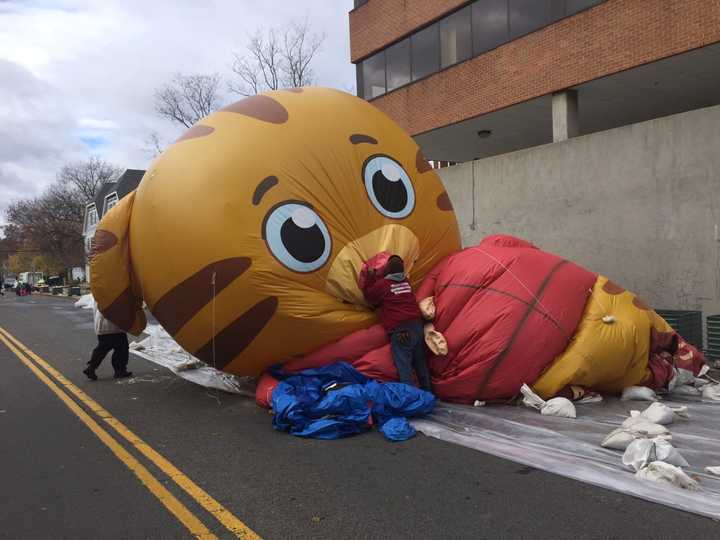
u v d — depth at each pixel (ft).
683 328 28.60
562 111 46.68
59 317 67.56
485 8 52.13
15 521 12.32
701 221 31.50
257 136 20.72
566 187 38.63
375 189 21.66
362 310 20.63
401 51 61.82
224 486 14.05
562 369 19.71
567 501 12.65
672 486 13.01
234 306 19.70
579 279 21.26
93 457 16.33
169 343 38.45
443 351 19.97
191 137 21.62
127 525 12.06
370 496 13.23
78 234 196.13
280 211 19.83
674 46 39.09
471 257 21.85
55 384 26.71
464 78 54.44
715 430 17.26
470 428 17.90
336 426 17.61
